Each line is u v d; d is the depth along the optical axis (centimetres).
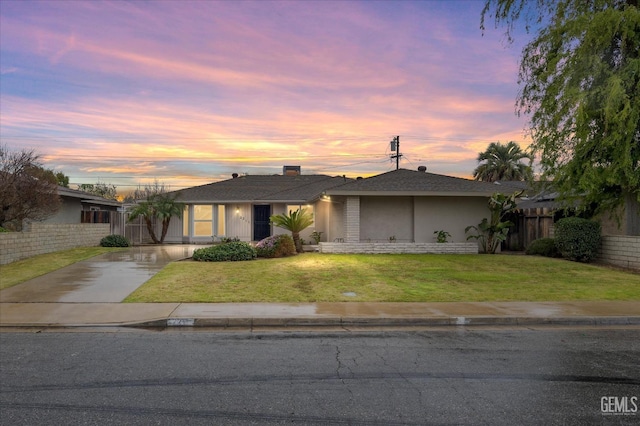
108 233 2273
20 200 1559
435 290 1019
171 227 2531
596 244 1476
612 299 930
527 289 1034
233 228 2548
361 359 550
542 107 1350
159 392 431
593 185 1266
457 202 1905
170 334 683
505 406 399
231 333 693
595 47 1236
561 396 425
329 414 380
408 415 379
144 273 1222
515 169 4372
